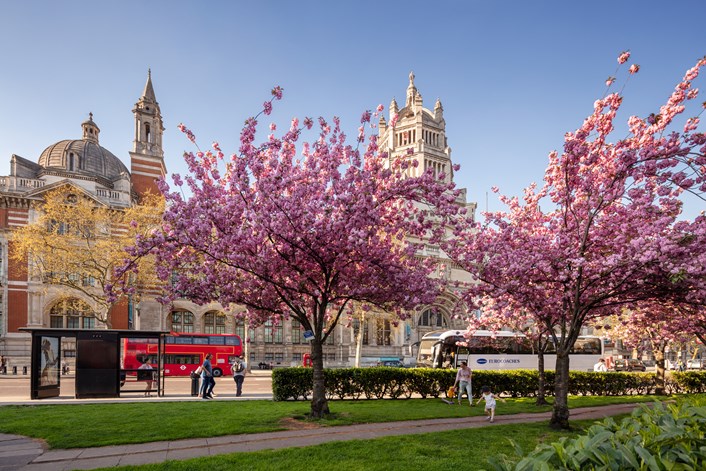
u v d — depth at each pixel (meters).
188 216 15.31
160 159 60.28
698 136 13.66
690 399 6.35
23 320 49.50
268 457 10.91
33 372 22.05
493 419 17.47
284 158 17.66
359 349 42.09
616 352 69.88
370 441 12.61
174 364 40.09
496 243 16.89
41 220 40.84
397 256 17.95
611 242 16.08
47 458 11.24
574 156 15.58
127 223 41.09
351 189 15.26
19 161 56.44
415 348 70.00
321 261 15.53
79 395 22.34
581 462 4.02
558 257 15.66
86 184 54.22
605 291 15.56
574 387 27.33
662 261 13.16
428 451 11.69
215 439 13.12
